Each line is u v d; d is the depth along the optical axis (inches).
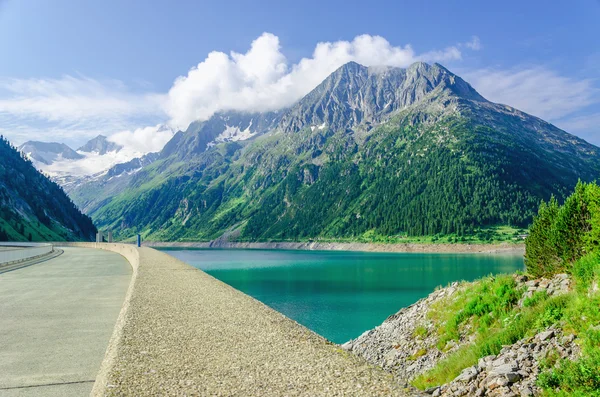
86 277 1390.3
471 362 664.4
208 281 989.8
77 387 367.9
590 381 412.5
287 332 480.7
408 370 851.4
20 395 347.9
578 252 836.6
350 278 3597.4
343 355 394.3
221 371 345.4
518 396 448.8
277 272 4217.5
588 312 564.1
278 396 294.4
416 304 1178.6
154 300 701.9
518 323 697.6
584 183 856.9
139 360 371.9
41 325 625.3
